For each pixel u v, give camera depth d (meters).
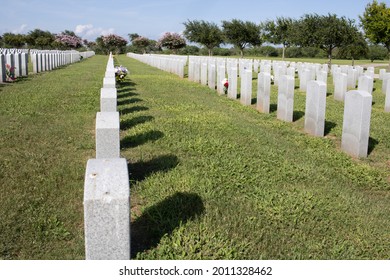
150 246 4.64
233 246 4.64
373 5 35.62
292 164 7.59
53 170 6.79
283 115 12.02
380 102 16.86
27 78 22.08
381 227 5.36
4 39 77.94
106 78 11.91
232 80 16.08
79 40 85.94
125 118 10.91
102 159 4.42
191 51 85.19
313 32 37.00
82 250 4.54
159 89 18.20
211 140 8.78
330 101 16.75
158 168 6.99
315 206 5.78
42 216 5.22
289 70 19.70
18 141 8.46
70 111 11.92
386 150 9.15
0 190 5.95
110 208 3.97
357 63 53.06
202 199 5.78
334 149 9.05
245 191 6.21
